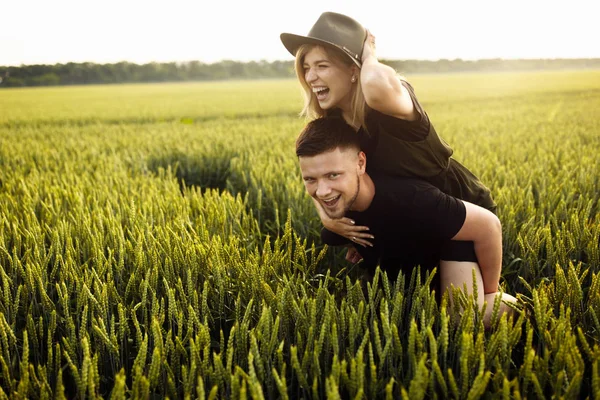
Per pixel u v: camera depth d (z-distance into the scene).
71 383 2.05
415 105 2.09
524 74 58.38
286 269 2.46
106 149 9.52
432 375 1.57
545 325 1.76
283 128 12.27
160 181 5.43
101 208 3.79
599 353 1.58
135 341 2.26
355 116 2.25
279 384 1.47
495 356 1.71
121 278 2.45
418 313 1.97
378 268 2.06
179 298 2.35
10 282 2.40
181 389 1.83
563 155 6.48
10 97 43.69
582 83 36.84
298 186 4.51
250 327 2.20
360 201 2.21
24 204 3.87
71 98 40.47
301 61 2.31
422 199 2.13
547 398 1.77
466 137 9.46
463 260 2.24
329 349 1.84
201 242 2.86
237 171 6.36
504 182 4.79
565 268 2.55
